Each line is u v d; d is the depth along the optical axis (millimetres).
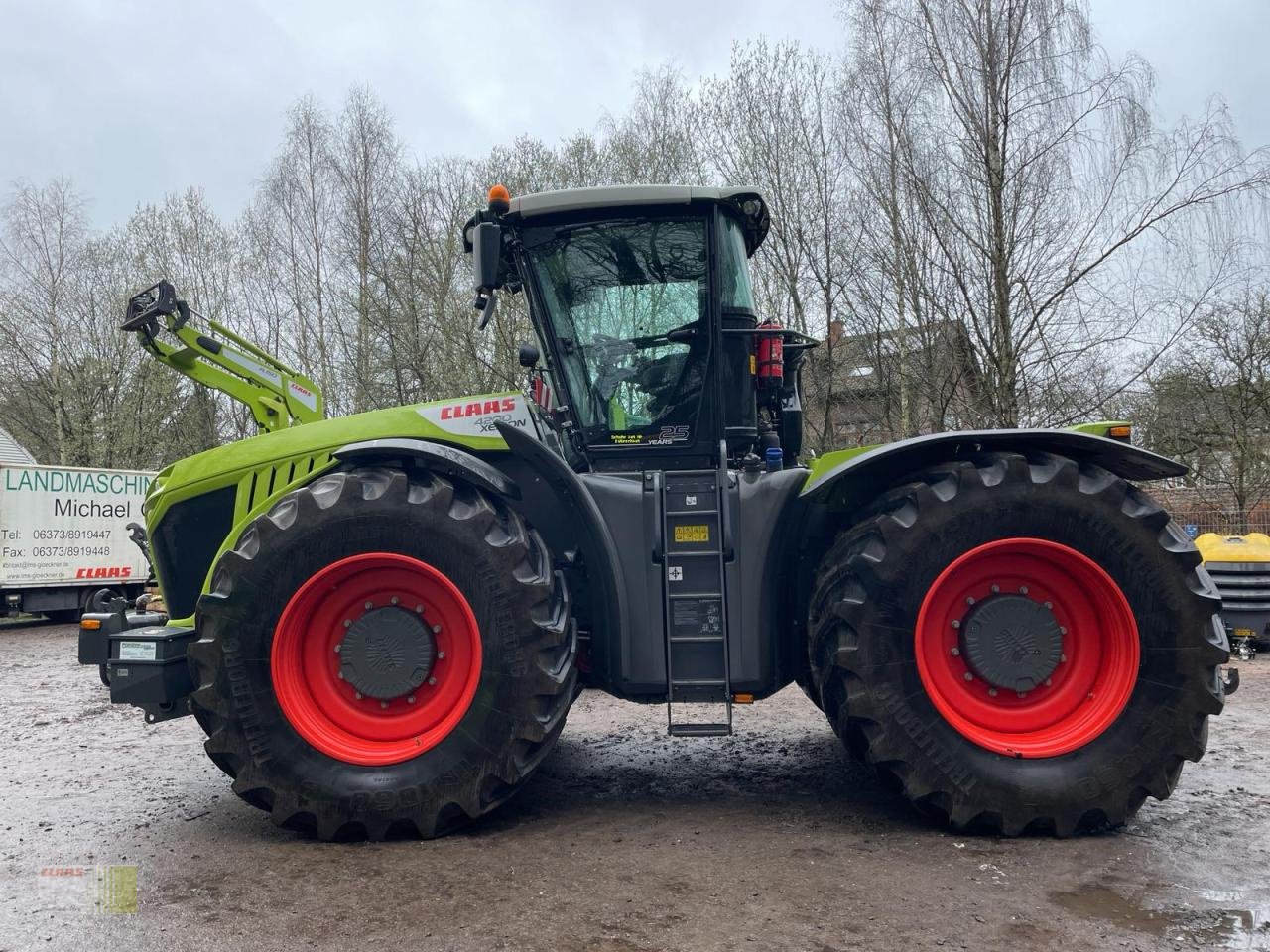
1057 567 3199
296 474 3744
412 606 3236
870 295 13570
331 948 2266
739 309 4031
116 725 5586
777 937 2285
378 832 3088
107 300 27453
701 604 3375
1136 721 3051
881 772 3172
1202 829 3137
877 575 3111
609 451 4059
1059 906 2467
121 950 2281
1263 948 2205
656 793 3713
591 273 4020
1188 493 17703
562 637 3158
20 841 3207
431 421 3736
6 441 27219
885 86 13148
